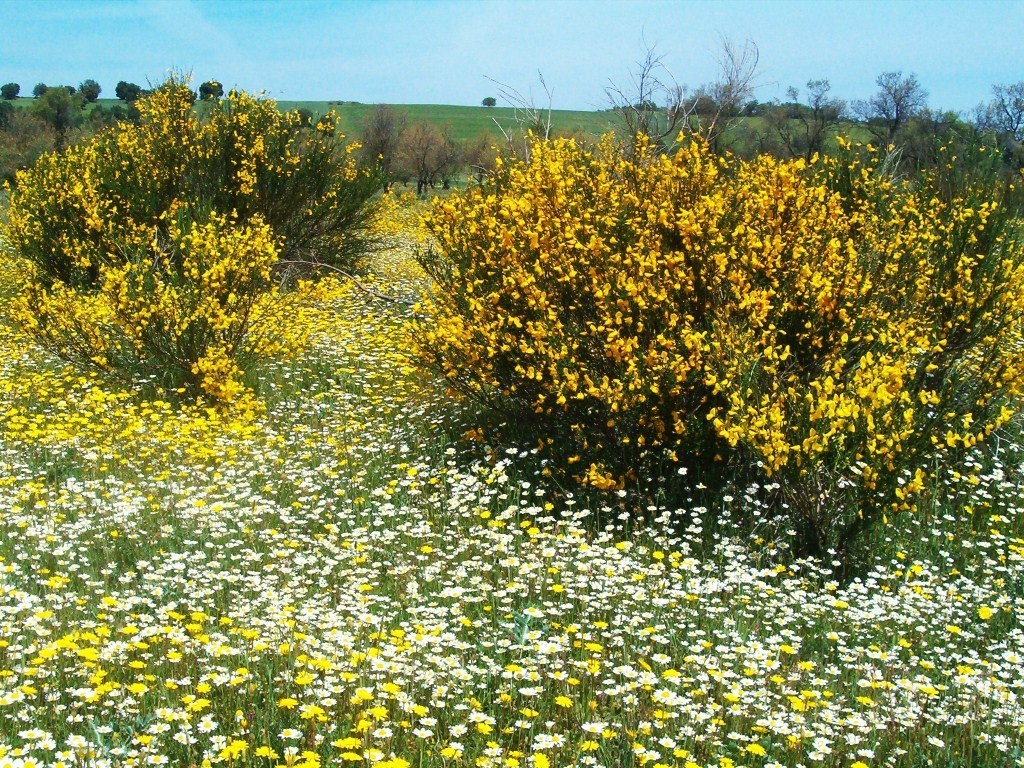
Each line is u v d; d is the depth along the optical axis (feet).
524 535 18.34
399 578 16.16
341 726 10.66
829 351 19.66
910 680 12.63
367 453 23.32
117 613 13.87
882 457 16.78
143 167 41.81
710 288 19.56
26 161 81.30
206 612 14.25
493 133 128.16
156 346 27.89
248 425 25.20
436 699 11.48
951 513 19.49
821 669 13.24
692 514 18.53
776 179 20.77
